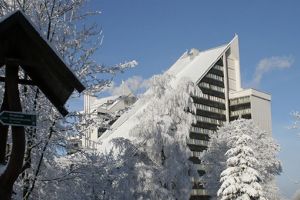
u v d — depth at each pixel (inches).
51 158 442.0
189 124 1018.7
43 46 196.1
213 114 4576.8
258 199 1191.6
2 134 219.6
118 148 1013.8
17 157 193.0
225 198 1203.2
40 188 453.1
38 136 412.5
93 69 482.0
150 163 969.5
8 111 192.2
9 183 191.9
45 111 424.8
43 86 222.2
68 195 486.9
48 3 452.1
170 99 1010.7
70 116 458.0
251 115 4702.3
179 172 954.1
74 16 477.7
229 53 5098.4
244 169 1211.9
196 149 4175.7
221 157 1878.7
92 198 600.7
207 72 4630.9
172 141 973.2
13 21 192.5
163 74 1046.4
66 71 197.9
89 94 488.7
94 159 506.6
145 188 912.9
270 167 1860.2
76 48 472.4
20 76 428.1
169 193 936.9
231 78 5098.4
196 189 3602.4
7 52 201.0
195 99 4382.4
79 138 477.7
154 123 981.2
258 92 4815.5
